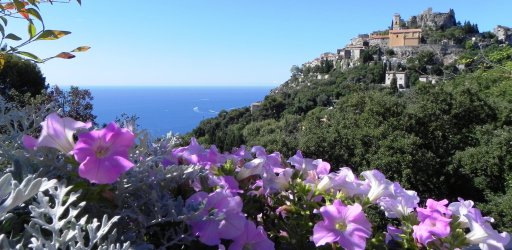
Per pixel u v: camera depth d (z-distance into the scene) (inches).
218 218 49.0
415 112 660.7
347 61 3405.5
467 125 673.6
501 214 415.5
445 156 635.5
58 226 41.9
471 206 64.6
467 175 561.3
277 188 66.1
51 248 38.8
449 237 57.3
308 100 2229.3
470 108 669.3
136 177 52.9
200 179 60.7
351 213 55.5
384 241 59.1
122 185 50.5
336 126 682.2
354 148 641.6
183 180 57.6
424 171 570.3
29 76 566.3
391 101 673.0
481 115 671.1
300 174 68.0
